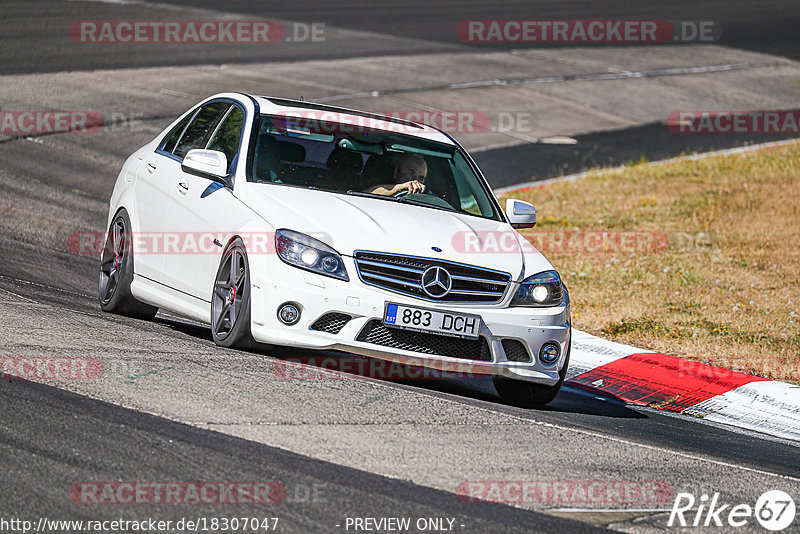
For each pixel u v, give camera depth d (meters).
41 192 50.03
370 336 24.14
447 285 24.47
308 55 97.38
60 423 18.52
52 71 78.88
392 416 21.75
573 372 31.92
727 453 23.66
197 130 30.48
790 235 53.34
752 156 73.75
